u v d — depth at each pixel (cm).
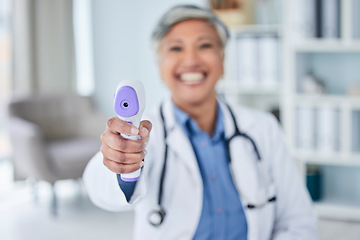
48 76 446
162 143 112
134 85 76
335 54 349
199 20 111
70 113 406
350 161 324
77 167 346
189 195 108
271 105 369
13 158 371
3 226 334
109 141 77
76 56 470
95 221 342
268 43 344
